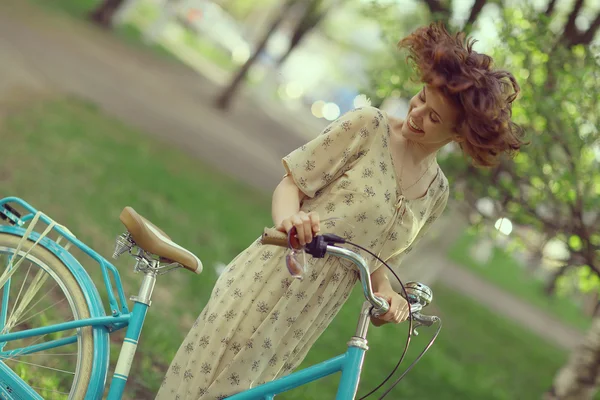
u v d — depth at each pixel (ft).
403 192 8.76
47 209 21.93
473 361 36.40
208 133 55.01
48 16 59.88
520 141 8.28
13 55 42.78
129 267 20.33
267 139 66.49
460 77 7.85
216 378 8.64
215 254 28.35
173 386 8.96
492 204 20.01
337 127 8.58
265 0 137.69
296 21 72.28
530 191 19.36
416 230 9.06
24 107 33.71
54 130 32.30
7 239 9.84
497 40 19.19
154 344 16.62
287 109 96.02
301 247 7.73
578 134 17.79
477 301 57.26
